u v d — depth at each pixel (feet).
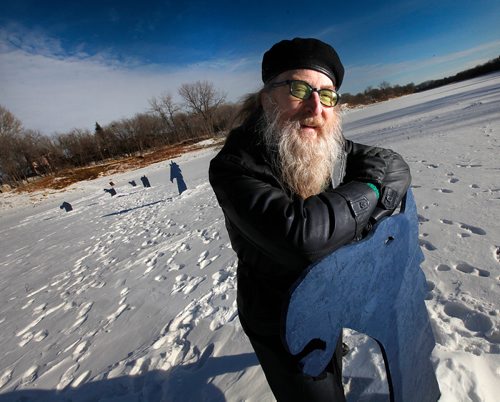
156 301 11.95
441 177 16.21
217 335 8.64
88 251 23.52
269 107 3.49
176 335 9.36
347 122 79.51
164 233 21.84
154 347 9.01
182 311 10.61
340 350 4.64
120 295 13.61
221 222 19.89
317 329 2.78
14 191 110.73
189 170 64.03
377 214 3.22
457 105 52.60
